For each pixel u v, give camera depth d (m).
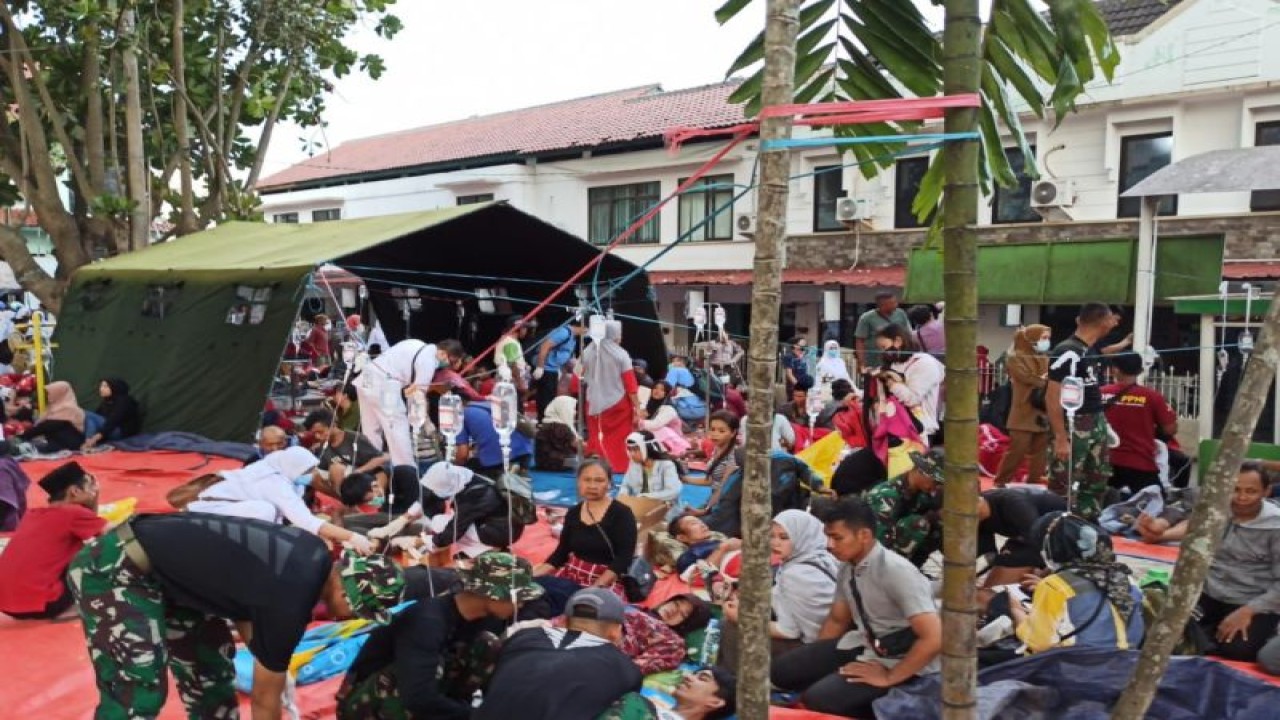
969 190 2.15
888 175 17.98
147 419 11.52
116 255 14.75
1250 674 4.45
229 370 10.91
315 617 5.37
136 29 14.09
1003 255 13.91
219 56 15.49
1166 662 2.09
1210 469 2.04
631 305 15.36
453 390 9.31
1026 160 2.66
